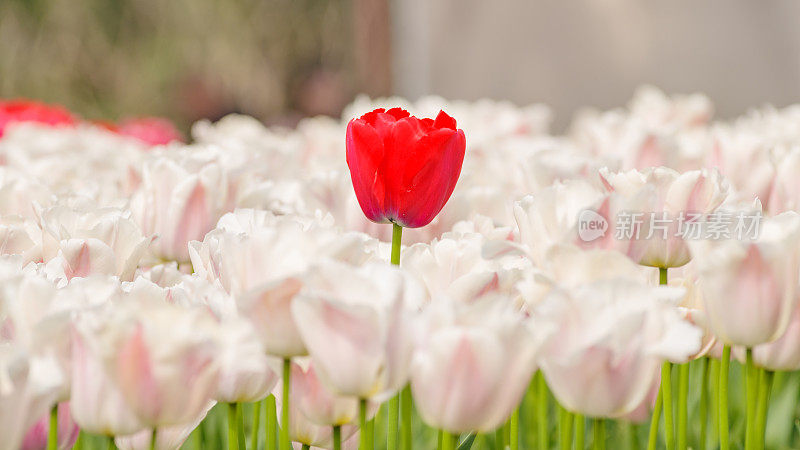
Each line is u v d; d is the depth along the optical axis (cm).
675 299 156
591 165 208
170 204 197
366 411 162
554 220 166
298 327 152
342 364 150
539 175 207
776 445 212
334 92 1370
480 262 166
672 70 817
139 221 199
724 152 238
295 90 1383
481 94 905
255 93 1356
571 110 874
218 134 340
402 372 151
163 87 1318
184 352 149
